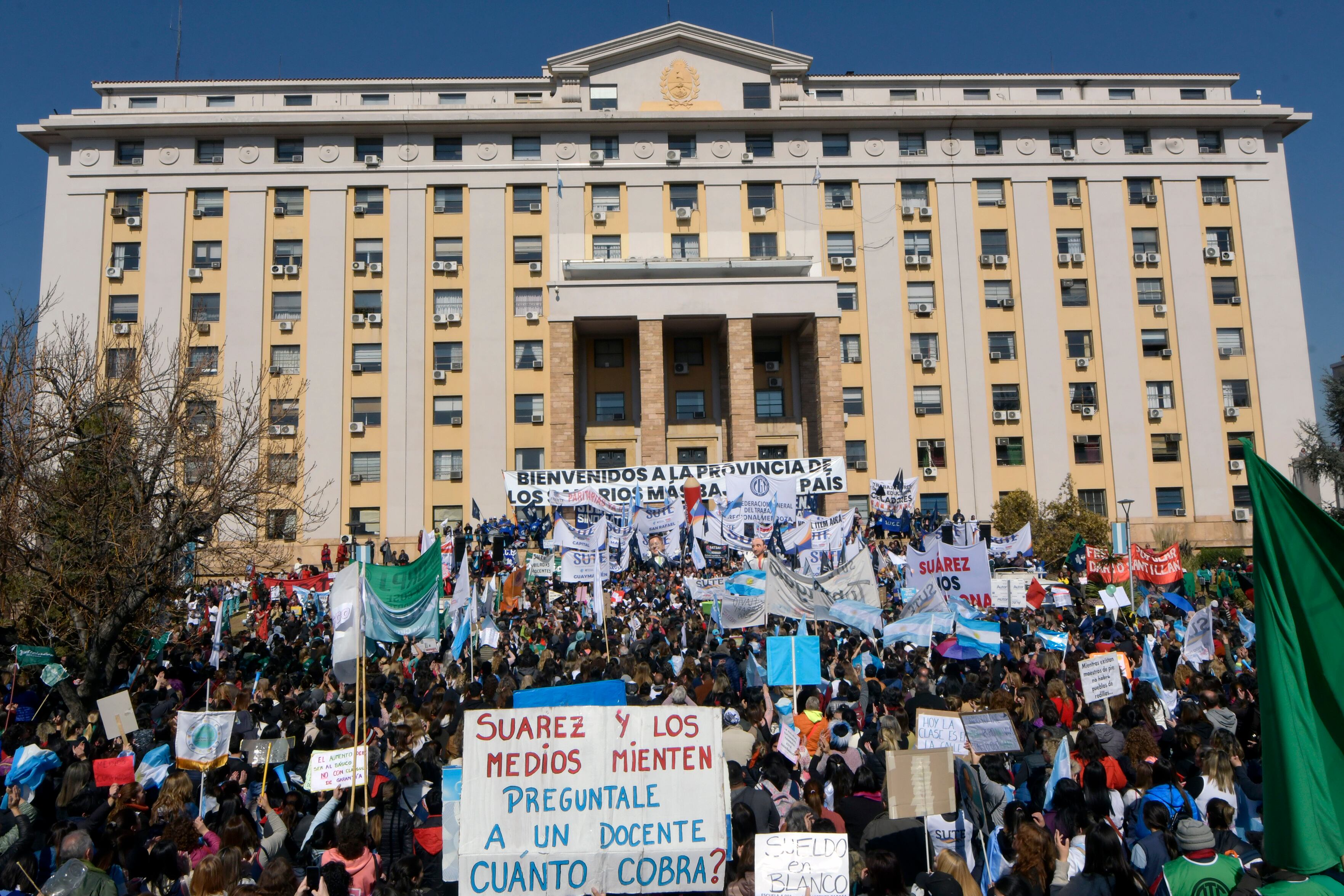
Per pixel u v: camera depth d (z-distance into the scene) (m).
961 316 51.62
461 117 50.97
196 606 23.00
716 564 32.09
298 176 51.03
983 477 50.38
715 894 6.54
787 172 52.22
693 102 52.75
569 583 24.33
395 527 48.59
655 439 47.84
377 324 50.00
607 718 6.57
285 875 5.98
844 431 48.50
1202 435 51.19
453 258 50.97
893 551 33.12
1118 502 48.66
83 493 16.45
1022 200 52.69
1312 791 5.23
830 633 18.78
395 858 7.77
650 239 51.34
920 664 13.74
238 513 18.92
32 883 7.35
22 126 49.72
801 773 9.56
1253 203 53.38
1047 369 51.44
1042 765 8.94
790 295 49.03
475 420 49.62
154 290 49.59
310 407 49.12
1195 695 11.68
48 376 17.11
